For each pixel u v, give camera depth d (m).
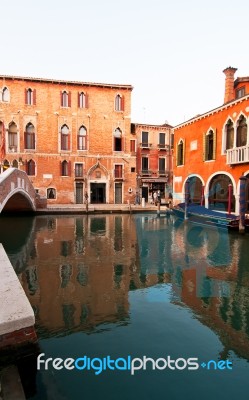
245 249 11.95
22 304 4.41
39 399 3.73
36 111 27.73
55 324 5.75
